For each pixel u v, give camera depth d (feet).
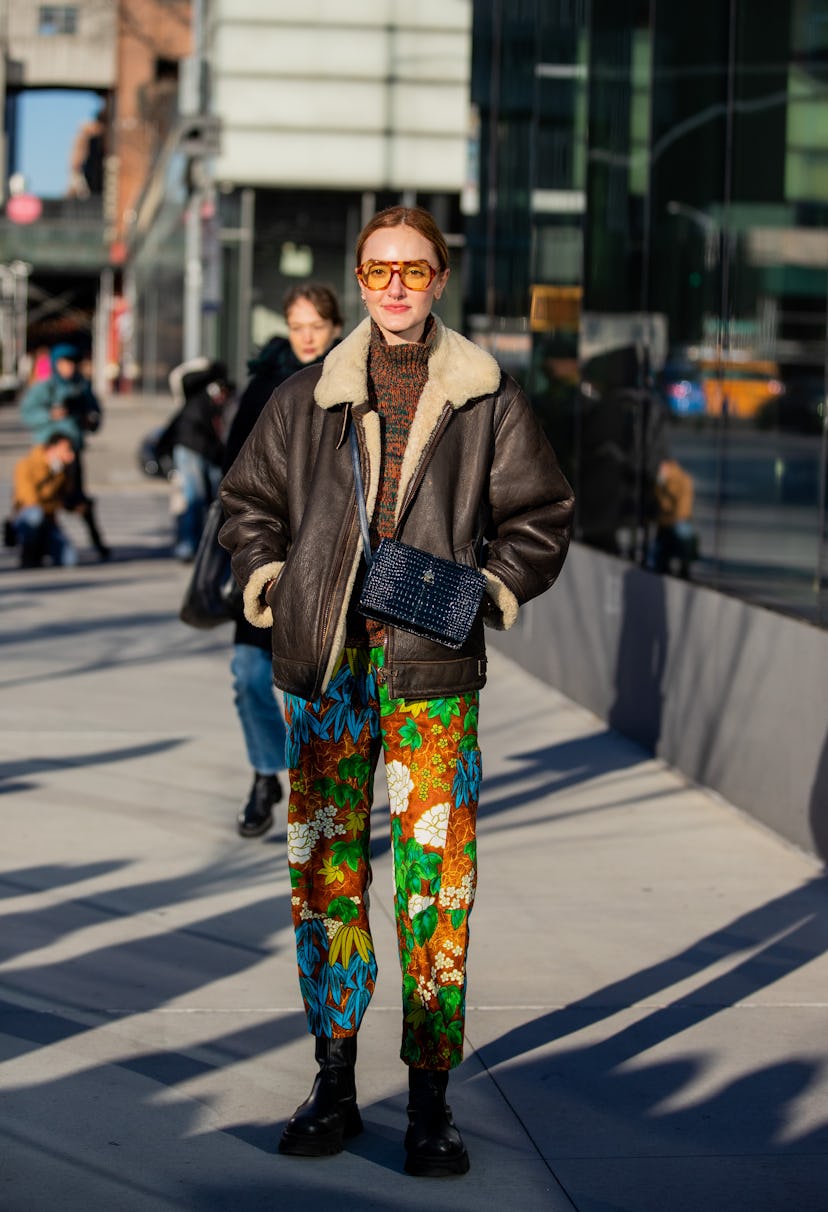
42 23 293.84
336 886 12.34
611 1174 12.04
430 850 12.10
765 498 22.62
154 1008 15.02
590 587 29.78
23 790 23.00
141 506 74.18
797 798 20.75
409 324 11.97
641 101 28.73
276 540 12.63
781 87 22.52
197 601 19.98
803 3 21.80
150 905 18.08
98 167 331.98
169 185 133.18
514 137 37.88
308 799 12.33
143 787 23.39
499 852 20.51
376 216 12.10
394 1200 11.57
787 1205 11.58
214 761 25.09
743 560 23.39
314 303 19.45
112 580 47.34
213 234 63.21
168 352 151.43
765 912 18.24
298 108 71.56
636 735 27.09
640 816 22.40
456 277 72.13
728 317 24.30
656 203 27.81
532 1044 14.42
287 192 72.02
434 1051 12.10
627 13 29.50
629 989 15.78
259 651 20.34
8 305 267.39
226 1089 13.33
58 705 29.07
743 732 22.49
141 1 147.33
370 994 12.43
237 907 18.08
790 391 21.93
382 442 12.08
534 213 35.96
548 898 18.60
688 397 25.80
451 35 71.67
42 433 50.88
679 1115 13.05
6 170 304.30
